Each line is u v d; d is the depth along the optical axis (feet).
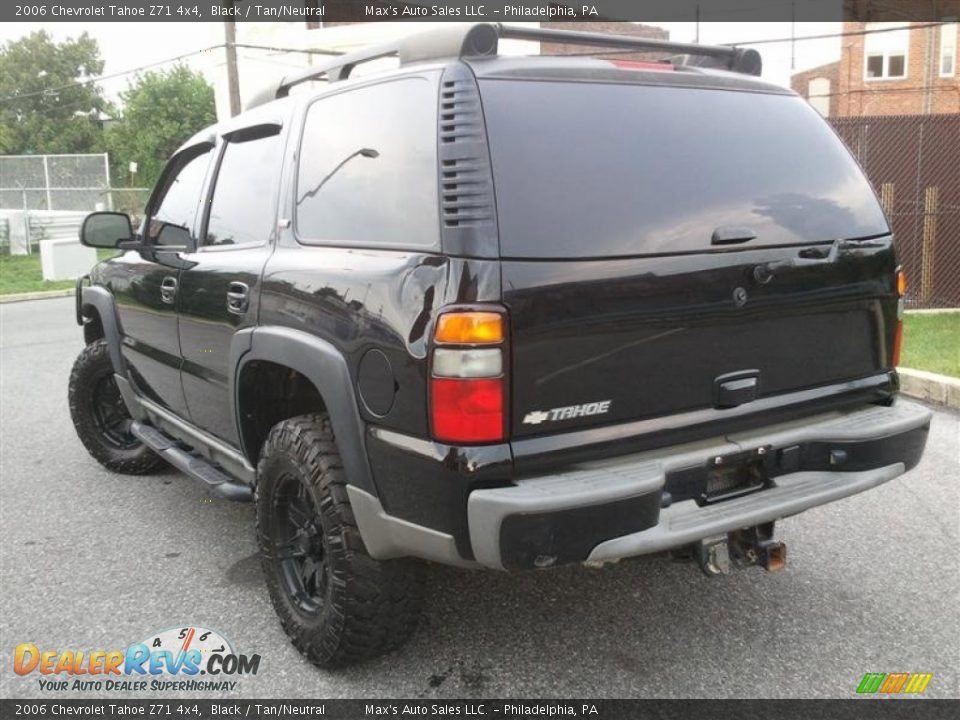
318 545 10.17
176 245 13.76
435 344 7.93
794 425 9.89
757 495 9.35
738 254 9.17
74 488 16.47
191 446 13.83
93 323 17.62
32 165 85.81
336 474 9.38
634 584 12.03
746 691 9.58
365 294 8.73
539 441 8.16
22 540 13.96
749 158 9.77
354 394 8.88
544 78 8.88
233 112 58.70
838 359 10.25
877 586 11.93
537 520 7.69
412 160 8.80
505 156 8.24
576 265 8.20
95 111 196.85
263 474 10.43
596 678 9.85
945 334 28.02
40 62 190.08
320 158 10.40
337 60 10.82
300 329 9.69
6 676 10.07
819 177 10.30
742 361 9.36
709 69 10.62
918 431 10.39
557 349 8.11
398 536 8.66
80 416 17.17
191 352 12.67
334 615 9.41
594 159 8.70
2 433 20.44
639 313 8.51
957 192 34.35
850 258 10.09
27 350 31.73
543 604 11.51
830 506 14.83
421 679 9.87
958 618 11.05
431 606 11.46
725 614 11.21
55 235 74.54
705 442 9.25
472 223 7.96
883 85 98.02
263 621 11.27
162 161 162.09
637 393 8.65
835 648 10.39
